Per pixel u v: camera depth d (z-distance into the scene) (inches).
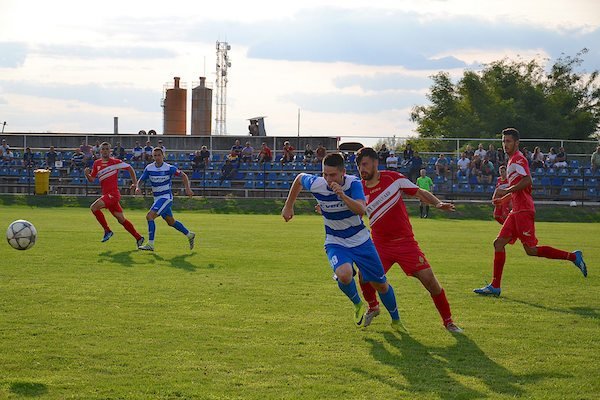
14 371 270.7
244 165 1577.3
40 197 1481.3
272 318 367.6
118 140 1781.5
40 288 443.8
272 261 599.5
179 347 307.3
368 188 352.5
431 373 277.6
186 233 678.5
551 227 1157.1
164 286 460.1
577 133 2709.2
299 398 245.3
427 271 347.3
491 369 284.2
